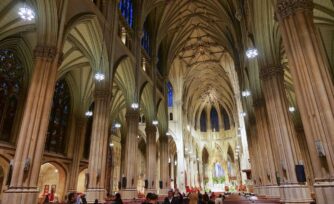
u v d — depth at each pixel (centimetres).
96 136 1548
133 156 1984
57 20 1173
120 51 1928
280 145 1224
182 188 3619
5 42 1666
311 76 760
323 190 658
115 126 3206
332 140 671
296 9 855
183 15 3184
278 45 1410
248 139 2645
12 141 1722
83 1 1439
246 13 1877
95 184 1431
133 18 2389
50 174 2452
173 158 4828
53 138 2159
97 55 1652
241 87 2816
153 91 2661
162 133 3027
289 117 1260
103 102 1623
